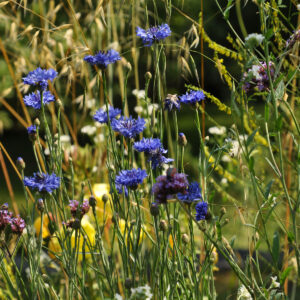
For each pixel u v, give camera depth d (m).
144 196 1.85
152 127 1.80
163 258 1.71
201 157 1.75
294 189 2.01
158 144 1.71
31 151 5.62
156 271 1.79
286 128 1.99
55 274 1.94
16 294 1.75
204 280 1.75
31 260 1.76
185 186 1.62
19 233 1.75
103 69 1.73
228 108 1.86
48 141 1.79
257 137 2.03
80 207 1.77
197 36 1.88
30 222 1.78
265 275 1.96
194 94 1.75
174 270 1.71
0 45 2.02
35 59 2.01
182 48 1.89
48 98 1.79
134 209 1.82
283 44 1.90
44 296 1.79
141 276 1.76
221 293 1.95
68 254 1.80
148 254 1.83
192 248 1.74
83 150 2.25
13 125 5.11
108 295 1.88
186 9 1.99
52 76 1.75
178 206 1.78
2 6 2.00
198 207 1.68
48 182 1.71
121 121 1.73
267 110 1.65
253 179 1.65
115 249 2.00
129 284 1.70
